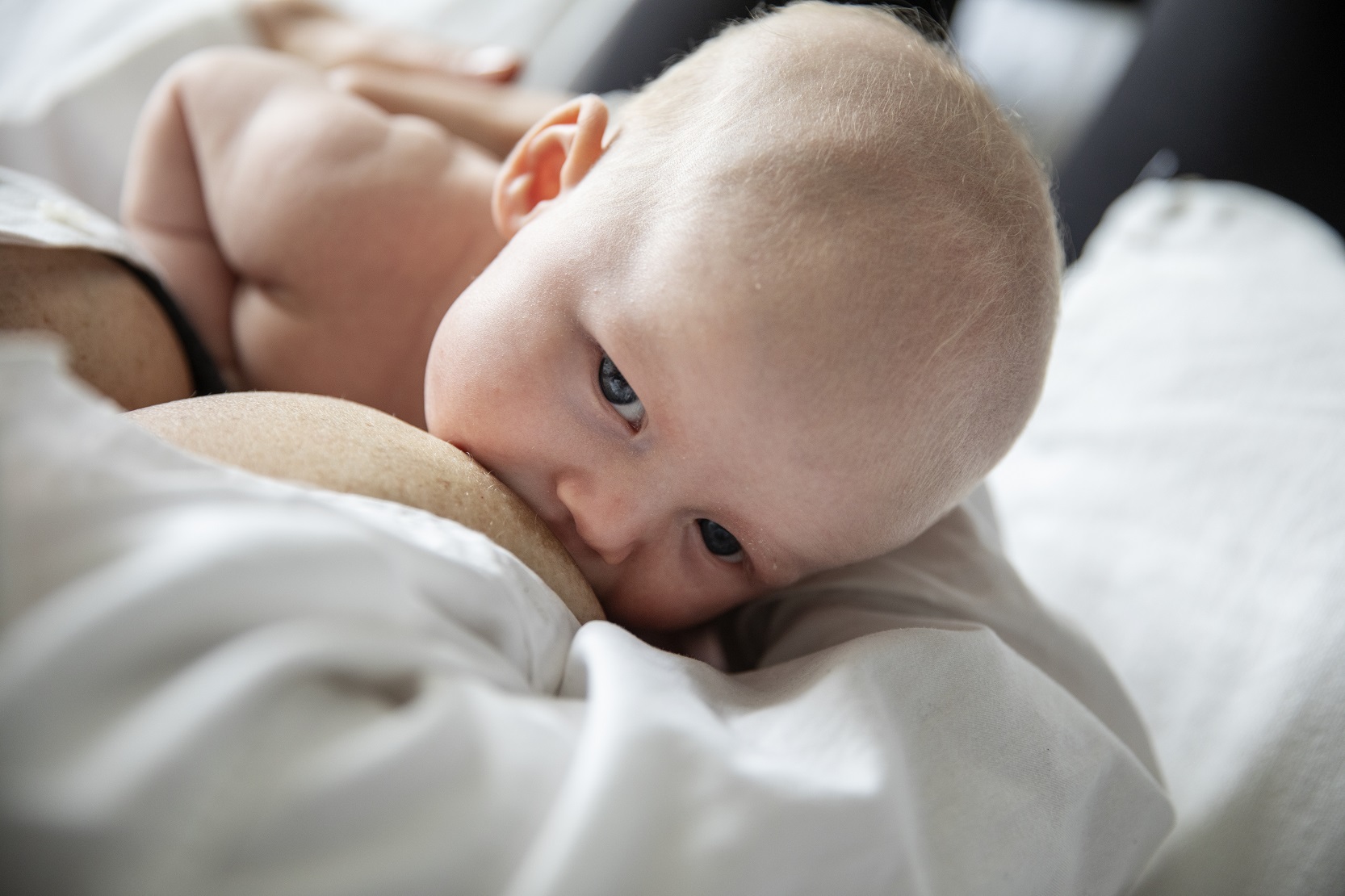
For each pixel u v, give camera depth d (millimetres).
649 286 653
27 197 757
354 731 378
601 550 685
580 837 399
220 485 427
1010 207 711
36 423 382
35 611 352
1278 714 798
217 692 344
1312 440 985
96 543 374
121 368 741
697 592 742
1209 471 1025
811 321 630
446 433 720
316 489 505
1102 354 1241
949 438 693
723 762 467
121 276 776
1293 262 1236
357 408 640
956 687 622
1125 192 1573
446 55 1361
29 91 1336
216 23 1287
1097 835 658
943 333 664
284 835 347
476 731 410
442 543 501
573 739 459
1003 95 2221
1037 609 801
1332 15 1420
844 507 682
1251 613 888
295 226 976
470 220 992
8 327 662
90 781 321
